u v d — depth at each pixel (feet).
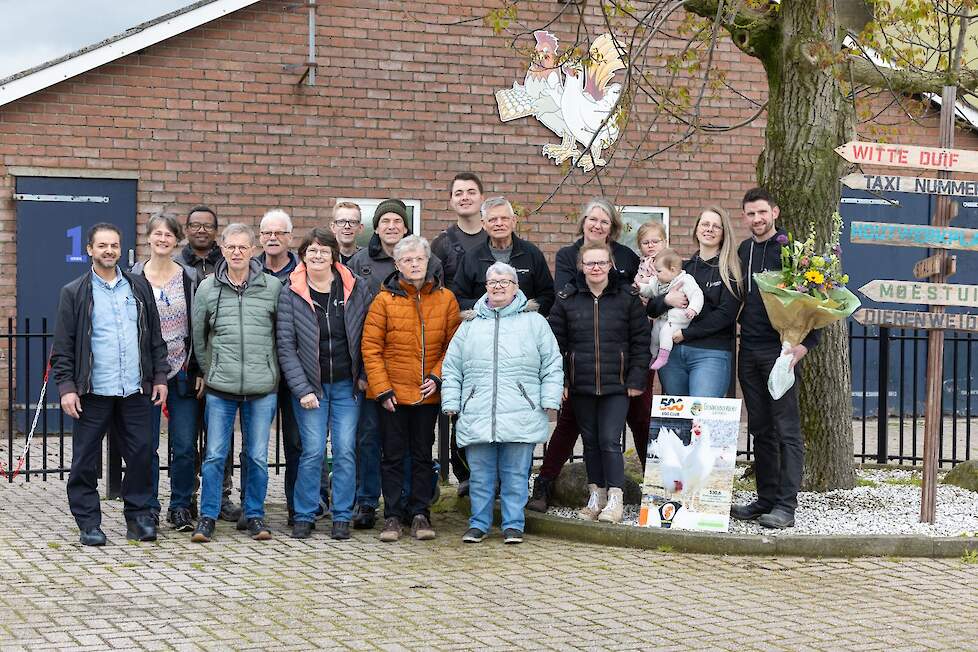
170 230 27.68
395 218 29.09
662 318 28.04
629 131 51.19
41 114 45.70
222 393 27.02
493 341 27.02
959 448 46.19
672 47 51.39
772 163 31.73
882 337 38.52
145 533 26.76
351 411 27.61
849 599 22.22
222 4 46.52
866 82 34.37
